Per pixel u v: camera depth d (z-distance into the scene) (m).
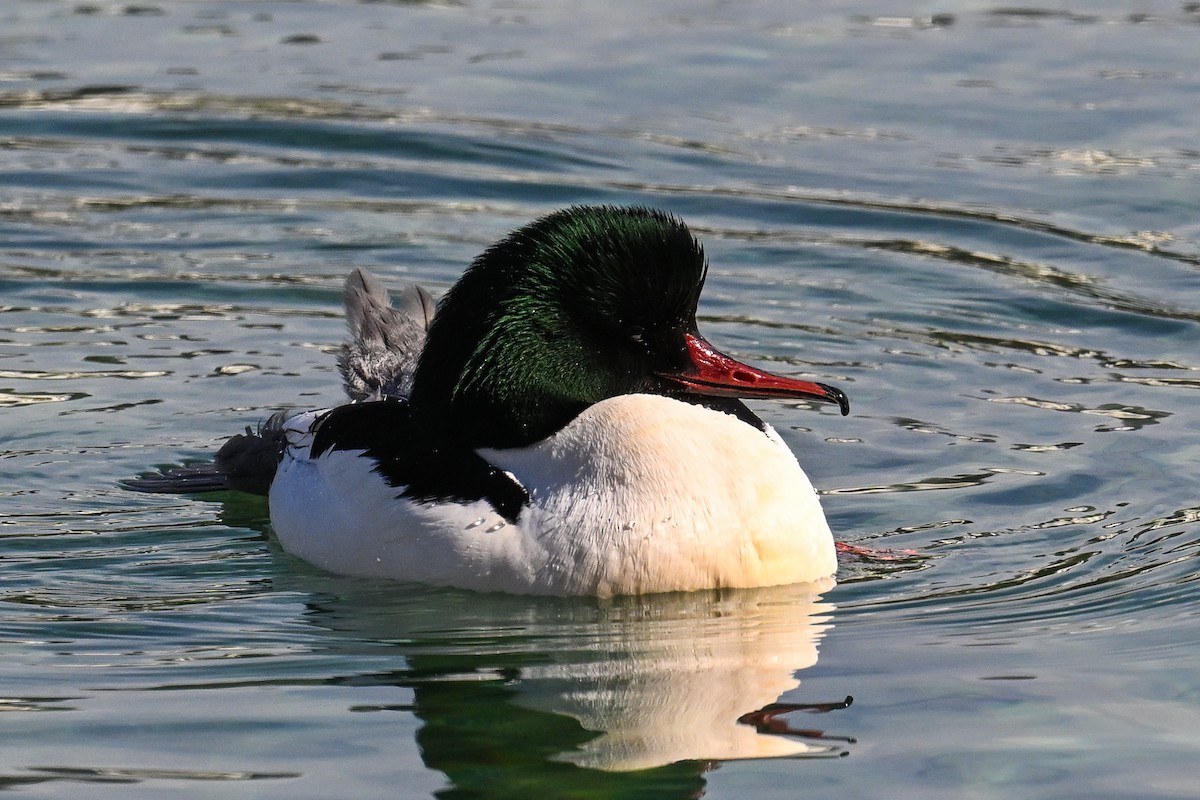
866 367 14.30
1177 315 15.13
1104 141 18.77
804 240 16.75
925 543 11.16
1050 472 12.24
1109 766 7.97
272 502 11.45
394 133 18.92
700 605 10.10
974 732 8.34
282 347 14.63
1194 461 12.30
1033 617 9.89
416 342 12.66
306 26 22.53
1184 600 10.05
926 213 17.19
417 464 10.49
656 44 21.73
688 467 10.08
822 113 19.61
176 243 16.61
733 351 14.53
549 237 10.22
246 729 8.40
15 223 16.91
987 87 20.23
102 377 13.95
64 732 8.36
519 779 7.87
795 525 10.29
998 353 14.57
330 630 9.78
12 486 12.10
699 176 18.03
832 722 8.48
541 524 10.10
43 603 10.22
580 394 10.34
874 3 23.41
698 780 7.85
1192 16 22.64
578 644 9.52
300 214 17.33
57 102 19.69
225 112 19.44
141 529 11.54
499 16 22.98
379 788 7.78
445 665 9.24
